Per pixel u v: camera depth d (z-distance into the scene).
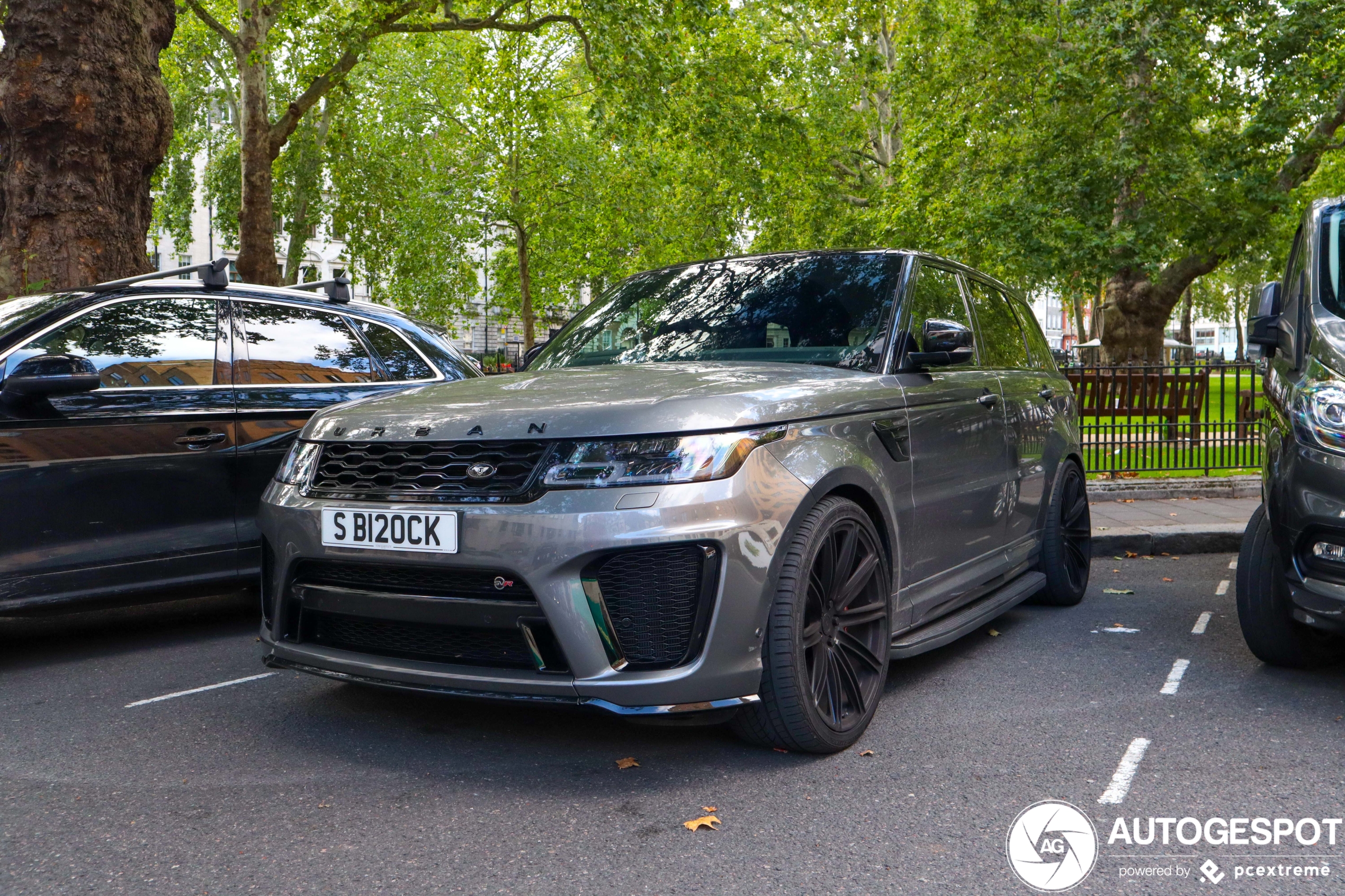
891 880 2.27
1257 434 9.60
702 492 2.72
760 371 3.33
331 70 19.36
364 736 3.29
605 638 2.67
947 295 4.39
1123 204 17.97
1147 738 3.23
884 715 3.49
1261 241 18.20
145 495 4.39
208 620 5.30
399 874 2.32
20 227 7.79
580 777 2.90
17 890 2.25
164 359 4.58
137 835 2.54
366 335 5.37
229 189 32.06
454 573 2.79
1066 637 4.66
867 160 28.08
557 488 2.71
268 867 2.36
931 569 3.77
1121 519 7.94
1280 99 16.59
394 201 32.94
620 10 17.66
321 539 2.96
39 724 3.48
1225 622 4.95
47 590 4.12
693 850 2.43
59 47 7.75
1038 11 17.70
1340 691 3.74
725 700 2.75
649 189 29.50
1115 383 9.43
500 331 49.66
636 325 4.20
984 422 4.27
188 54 30.09
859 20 24.19
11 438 4.05
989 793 2.77
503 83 25.75
